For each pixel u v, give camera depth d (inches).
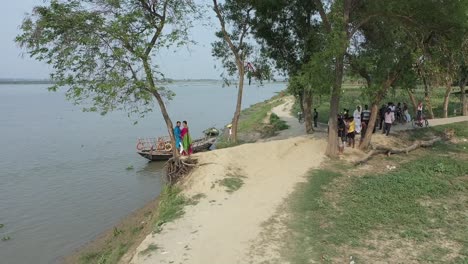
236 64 1059.3
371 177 646.5
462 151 852.0
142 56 559.2
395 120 1162.0
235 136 1081.4
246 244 417.7
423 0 622.5
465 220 469.4
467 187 591.8
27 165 1157.1
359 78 962.7
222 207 531.8
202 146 1207.6
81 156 1277.1
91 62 553.9
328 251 396.5
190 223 482.6
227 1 978.7
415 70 740.7
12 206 799.7
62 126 2055.9
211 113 2632.9
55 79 556.7
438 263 370.9
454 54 689.6
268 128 1453.0
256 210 514.6
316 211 503.2
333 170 691.4
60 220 723.4
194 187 604.4
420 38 699.4
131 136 1683.1
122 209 775.1
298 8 922.7
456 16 615.5
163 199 616.7
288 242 419.8
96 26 543.2
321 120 1461.6
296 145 824.9
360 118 882.8
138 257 402.6
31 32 534.6
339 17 644.1
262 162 728.3
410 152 839.1
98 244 610.5
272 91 6609.3
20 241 641.0
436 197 550.0
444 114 1357.0
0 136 1713.8
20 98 4817.9
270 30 960.3
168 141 1245.1
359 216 482.9
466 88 1674.5
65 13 533.3
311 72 649.6
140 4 605.0
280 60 994.7
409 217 478.9
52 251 604.7
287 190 588.7
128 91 581.9
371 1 671.1
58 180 991.0
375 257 384.2
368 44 813.9
